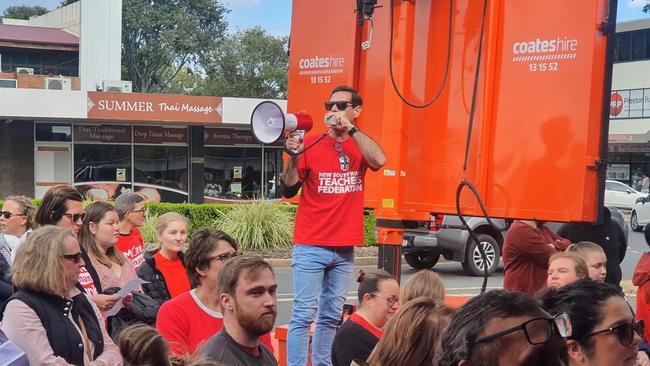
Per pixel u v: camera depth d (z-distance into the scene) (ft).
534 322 6.96
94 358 14.39
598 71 16.81
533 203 17.39
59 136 93.04
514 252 19.51
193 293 15.16
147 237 57.16
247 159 101.14
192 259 14.97
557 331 7.09
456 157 18.52
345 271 17.57
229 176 100.48
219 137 99.50
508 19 17.79
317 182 17.11
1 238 21.49
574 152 16.88
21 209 21.84
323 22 21.08
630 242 81.00
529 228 19.19
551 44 17.21
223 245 14.99
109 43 125.39
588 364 9.23
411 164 19.19
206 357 10.55
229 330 11.82
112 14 125.59
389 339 10.37
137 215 22.97
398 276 18.85
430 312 10.32
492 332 6.94
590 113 16.76
